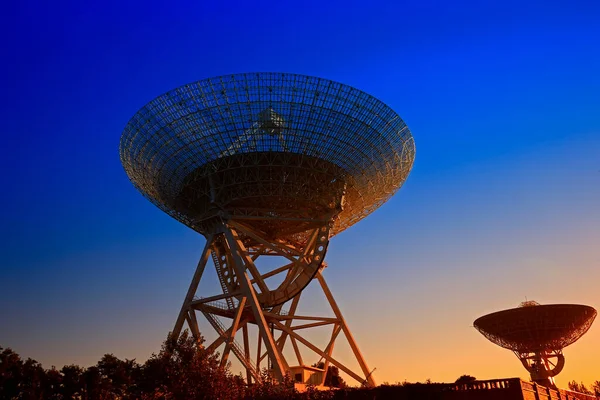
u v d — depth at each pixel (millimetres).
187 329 55750
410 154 62969
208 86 55500
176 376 50375
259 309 57219
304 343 63500
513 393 44844
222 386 49531
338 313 65938
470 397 46938
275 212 63625
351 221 68875
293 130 56750
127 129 58281
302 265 62031
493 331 87062
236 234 63344
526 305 90125
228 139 56438
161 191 61500
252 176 59000
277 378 53125
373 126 58656
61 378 54219
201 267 61688
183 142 57156
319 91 56406
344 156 59156
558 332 83812
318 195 61406
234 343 57594
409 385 50281
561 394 57750
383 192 64312
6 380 52438
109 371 55969
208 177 59125
